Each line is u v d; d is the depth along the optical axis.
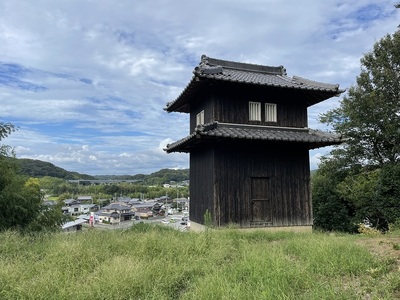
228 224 12.16
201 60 15.14
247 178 12.78
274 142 12.53
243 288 4.71
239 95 13.21
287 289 4.68
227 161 12.58
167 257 6.72
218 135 11.15
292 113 13.92
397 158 23.53
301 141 12.23
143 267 5.79
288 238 10.11
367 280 5.01
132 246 7.57
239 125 12.83
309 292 4.62
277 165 13.33
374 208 21.70
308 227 13.43
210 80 11.96
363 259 5.96
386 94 23.23
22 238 8.29
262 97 13.55
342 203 25.75
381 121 23.09
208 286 4.85
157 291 4.95
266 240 9.97
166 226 12.90
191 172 15.75
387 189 18.09
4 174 11.02
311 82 14.10
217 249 7.48
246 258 6.41
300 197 13.50
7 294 4.87
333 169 26.25
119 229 10.91
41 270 5.77
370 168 24.80
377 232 11.83
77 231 9.78
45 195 12.97
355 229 23.59
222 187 12.36
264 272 5.34
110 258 6.61
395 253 6.55
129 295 4.77
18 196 10.70
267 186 13.12
